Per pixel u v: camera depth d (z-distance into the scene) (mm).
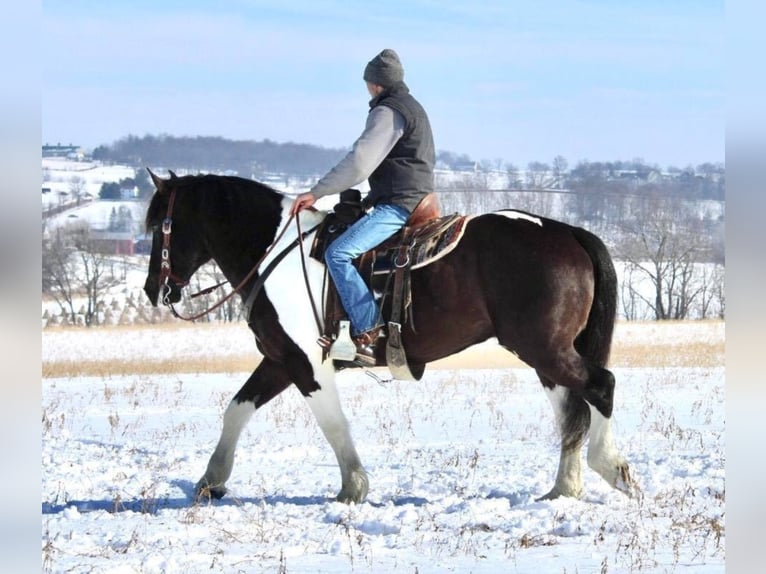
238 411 11203
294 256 10578
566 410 10250
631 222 75875
